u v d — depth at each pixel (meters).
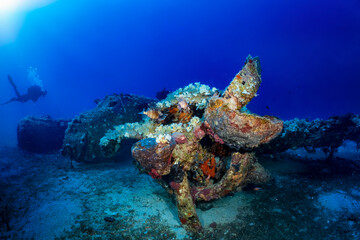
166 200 4.88
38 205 4.76
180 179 3.70
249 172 4.64
